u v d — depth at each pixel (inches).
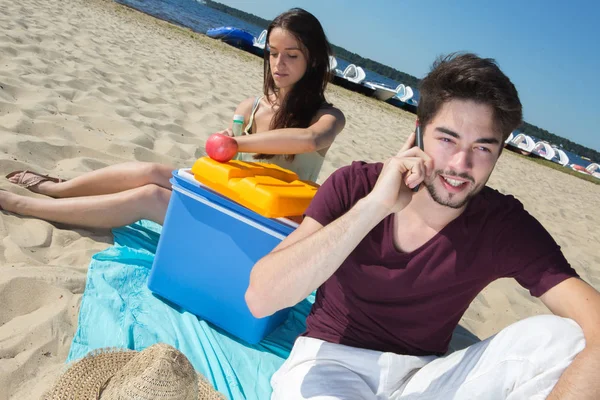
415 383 66.9
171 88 282.7
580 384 54.0
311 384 66.1
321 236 62.5
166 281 95.2
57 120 166.6
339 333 71.7
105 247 110.4
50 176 129.1
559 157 964.6
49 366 76.9
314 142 101.7
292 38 102.0
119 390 57.0
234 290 90.4
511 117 60.6
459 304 69.1
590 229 319.9
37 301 88.0
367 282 68.2
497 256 65.9
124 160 159.2
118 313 89.9
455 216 65.4
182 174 89.7
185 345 87.5
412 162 62.2
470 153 61.4
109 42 348.8
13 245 98.7
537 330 60.0
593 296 61.9
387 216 66.8
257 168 94.8
